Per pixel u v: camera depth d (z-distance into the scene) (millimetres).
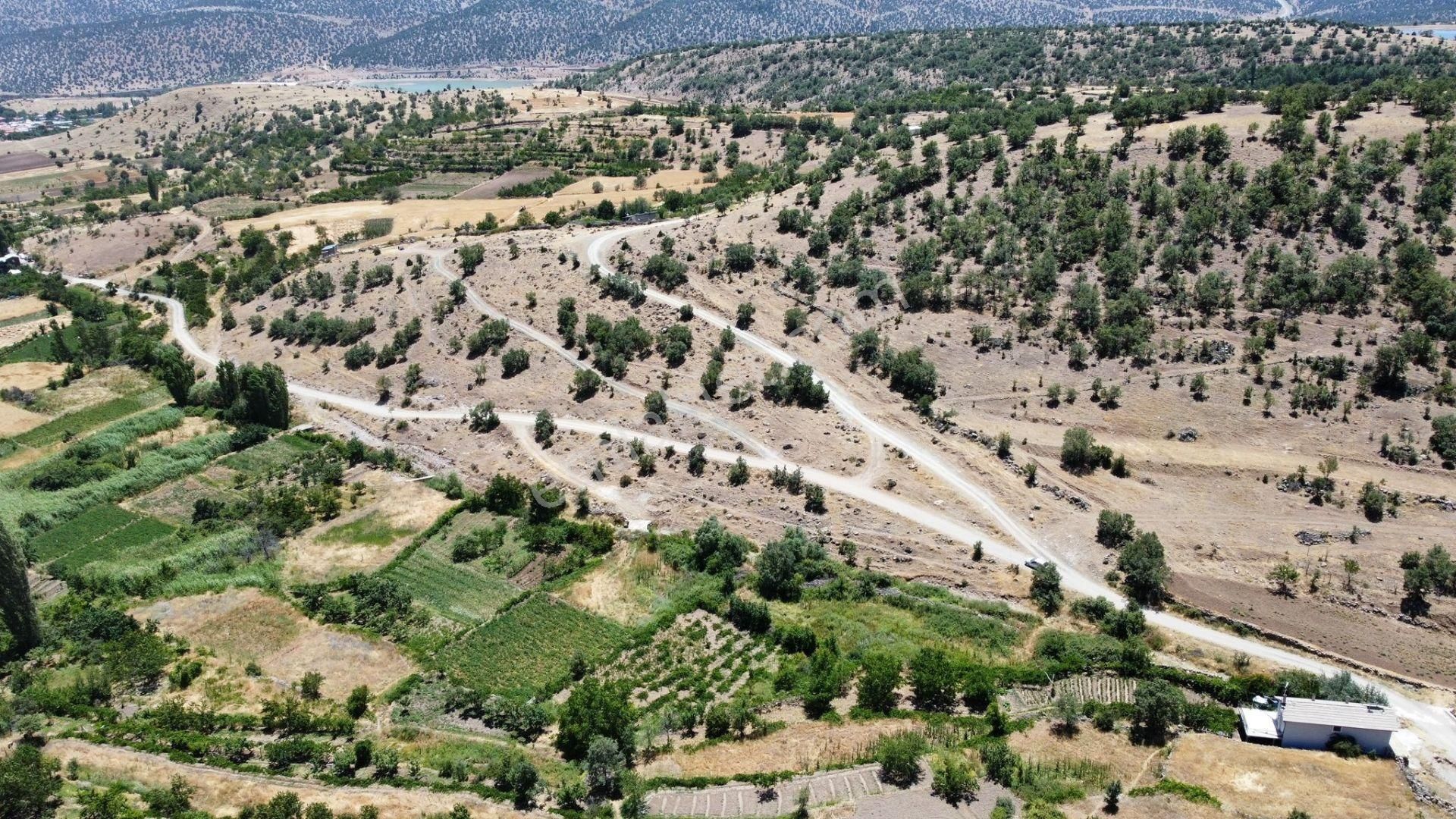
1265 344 122375
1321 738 74438
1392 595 91625
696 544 105562
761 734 78875
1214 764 72625
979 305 139500
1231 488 106562
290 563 107438
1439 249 127625
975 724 78250
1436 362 115562
